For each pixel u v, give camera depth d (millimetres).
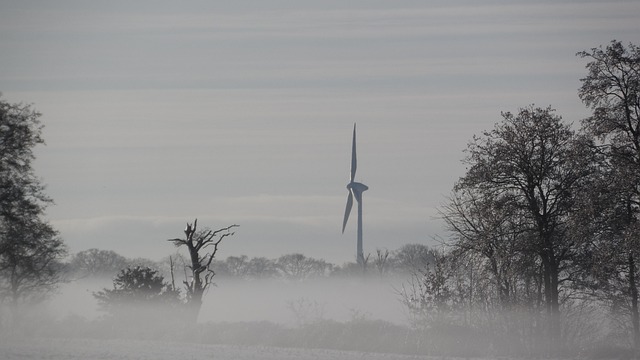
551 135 153250
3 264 193375
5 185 194750
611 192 145625
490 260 153500
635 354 136875
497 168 153500
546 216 153875
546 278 151625
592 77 152250
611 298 152250
